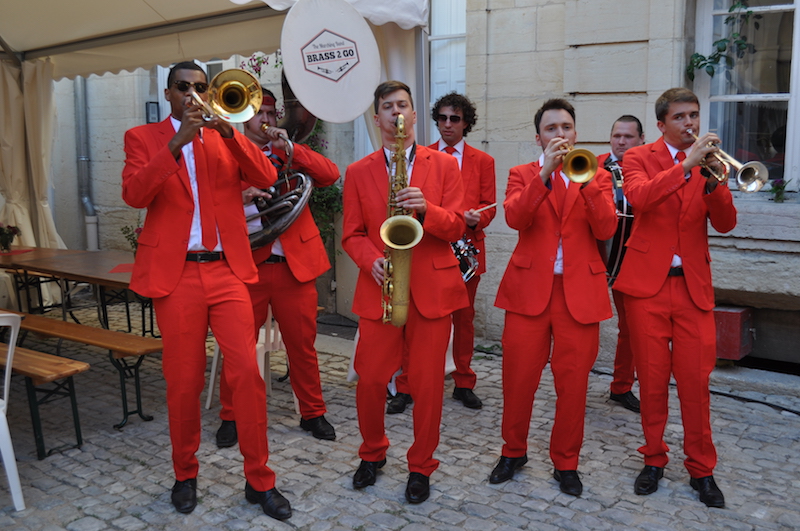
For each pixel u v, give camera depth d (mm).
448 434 4145
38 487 3502
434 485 3473
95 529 3080
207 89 2980
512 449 3506
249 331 3170
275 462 3756
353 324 6918
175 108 3158
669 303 3295
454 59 6406
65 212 8711
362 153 6949
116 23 5922
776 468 3672
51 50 6809
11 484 3227
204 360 3209
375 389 3275
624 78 5242
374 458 3445
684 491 3387
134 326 7031
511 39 5684
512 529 3051
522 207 3186
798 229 4652
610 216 3176
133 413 4402
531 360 3336
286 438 4098
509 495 3363
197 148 3123
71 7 5656
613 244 4227
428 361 3184
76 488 3486
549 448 3562
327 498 3340
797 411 4477
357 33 4008
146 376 5406
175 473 3279
